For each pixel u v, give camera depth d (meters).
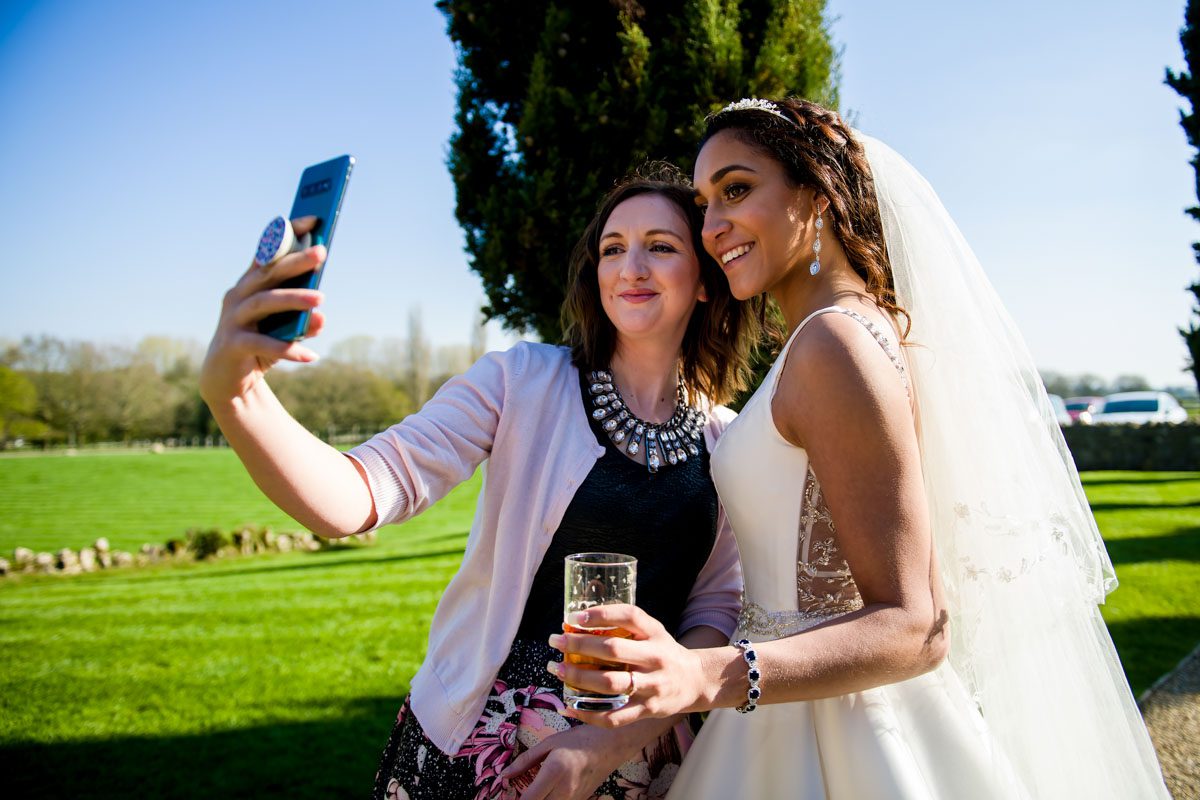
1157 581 7.34
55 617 8.49
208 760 4.34
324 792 3.91
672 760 1.74
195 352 63.75
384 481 1.42
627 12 3.54
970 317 1.60
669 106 3.49
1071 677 1.57
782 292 1.65
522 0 3.79
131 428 53.50
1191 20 6.98
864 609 1.23
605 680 1.06
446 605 1.76
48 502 25.06
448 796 1.56
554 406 1.73
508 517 1.67
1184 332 7.93
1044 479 1.60
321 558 12.75
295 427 1.25
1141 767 1.64
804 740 1.52
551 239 3.68
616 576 1.25
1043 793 1.51
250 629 7.52
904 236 1.61
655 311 1.77
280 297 1.01
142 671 6.15
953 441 1.53
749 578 1.64
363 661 6.22
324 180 1.10
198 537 13.47
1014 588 1.52
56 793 3.94
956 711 1.54
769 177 1.53
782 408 1.41
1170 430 20.80
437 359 66.81
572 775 1.41
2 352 52.22
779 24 3.58
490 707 1.61
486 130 4.05
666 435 1.78
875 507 1.24
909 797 1.37
